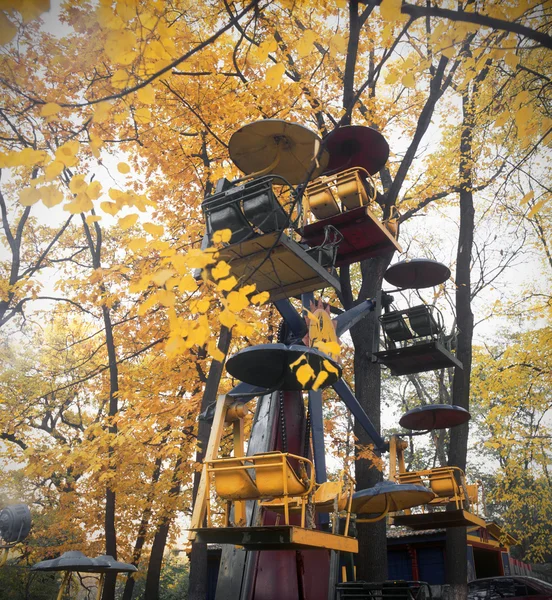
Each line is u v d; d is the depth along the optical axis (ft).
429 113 42.73
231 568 24.97
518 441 51.21
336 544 17.87
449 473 27.76
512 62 12.75
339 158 31.94
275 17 31.12
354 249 32.19
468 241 46.09
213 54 30.66
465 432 40.91
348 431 59.93
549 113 16.92
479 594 44.37
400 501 25.00
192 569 34.73
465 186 45.27
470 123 39.96
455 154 43.32
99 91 25.94
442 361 35.37
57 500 63.00
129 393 37.86
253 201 20.94
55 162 11.07
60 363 62.69
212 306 37.06
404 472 30.83
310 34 11.98
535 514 65.31
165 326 42.16
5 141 26.66
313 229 30.37
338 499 19.95
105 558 34.63
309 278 23.75
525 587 43.16
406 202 46.47
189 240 38.24
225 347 37.17
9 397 57.67
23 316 49.83
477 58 13.10
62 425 73.00
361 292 43.19
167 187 40.86
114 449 36.76
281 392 26.81
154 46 11.18
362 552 35.14
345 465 41.32
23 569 55.16
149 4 10.71
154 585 58.80
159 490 47.83
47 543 61.11
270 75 11.64
